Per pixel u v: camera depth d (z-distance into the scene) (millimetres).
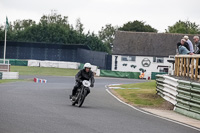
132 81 83188
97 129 16703
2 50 129875
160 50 134750
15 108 22641
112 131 16453
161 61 134000
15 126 16156
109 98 35875
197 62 29688
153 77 103875
